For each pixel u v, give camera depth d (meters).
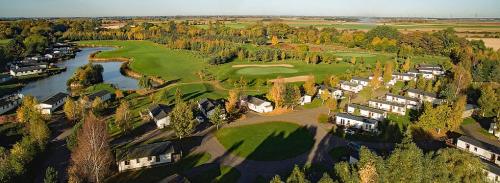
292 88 121.50
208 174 73.75
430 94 134.25
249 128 101.38
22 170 68.25
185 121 93.12
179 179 64.00
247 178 72.19
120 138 93.69
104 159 68.62
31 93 152.50
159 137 94.25
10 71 191.50
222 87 156.88
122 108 98.25
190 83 163.62
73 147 78.56
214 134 96.69
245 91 148.12
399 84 166.50
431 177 59.38
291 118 110.94
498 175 67.62
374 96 140.12
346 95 142.00
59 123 105.62
